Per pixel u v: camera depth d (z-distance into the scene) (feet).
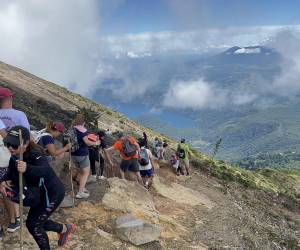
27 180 23.38
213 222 50.44
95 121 80.02
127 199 41.42
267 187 115.75
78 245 32.09
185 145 80.64
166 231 40.22
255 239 50.85
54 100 114.11
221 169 108.58
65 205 37.06
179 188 65.92
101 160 48.16
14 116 28.17
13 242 29.45
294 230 75.61
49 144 31.35
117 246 33.42
